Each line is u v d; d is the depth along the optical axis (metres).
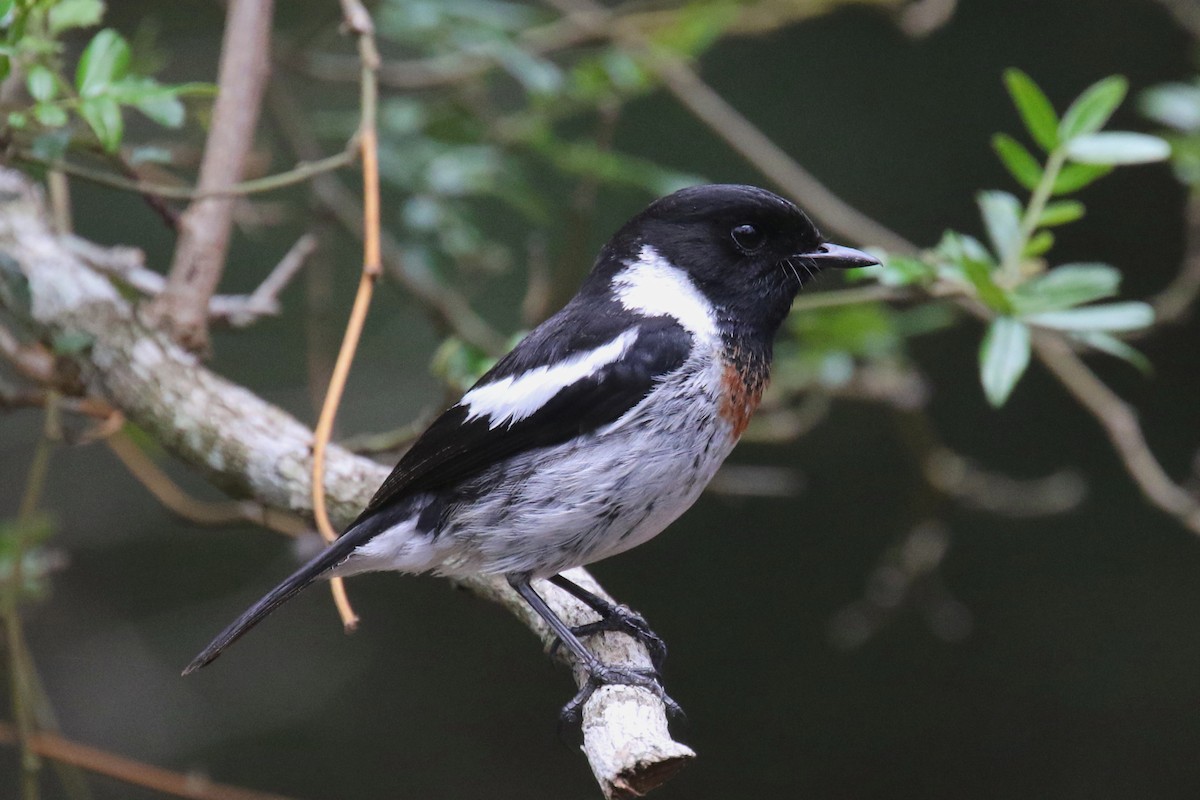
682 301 6.62
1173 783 13.16
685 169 13.34
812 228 6.83
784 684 13.96
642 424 6.25
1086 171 6.94
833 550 14.12
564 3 10.50
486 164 9.38
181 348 7.04
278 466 6.60
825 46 14.09
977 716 13.69
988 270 6.53
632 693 5.44
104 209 12.48
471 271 10.14
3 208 7.25
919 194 13.71
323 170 6.98
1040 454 13.79
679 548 14.36
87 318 6.86
